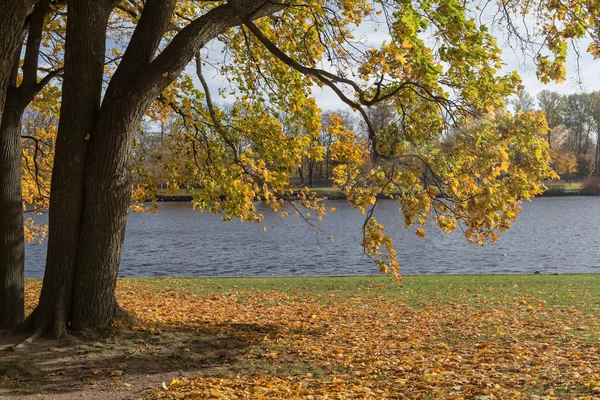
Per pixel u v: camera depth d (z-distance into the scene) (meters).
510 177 9.30
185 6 12.39
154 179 12.44
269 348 9.16
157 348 8.62
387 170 9.95
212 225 51.97
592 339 9.78
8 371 7.32
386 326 11.48
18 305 9.71
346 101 8.59
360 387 7.10
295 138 12.03
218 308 13.52
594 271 25.61
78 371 7.59
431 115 9.59
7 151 9.74
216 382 7.27
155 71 8.41
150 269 28.09
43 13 9.93
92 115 8.73
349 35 9.80
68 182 8.63
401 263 28.70
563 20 8.49
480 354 8.95
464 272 25.86
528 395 6.58
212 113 11.96
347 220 54.69
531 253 31.62
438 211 10.20
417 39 8.00
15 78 10.06
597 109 94.19
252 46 12.24
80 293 8.76
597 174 93.75
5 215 9.68
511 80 8.84
